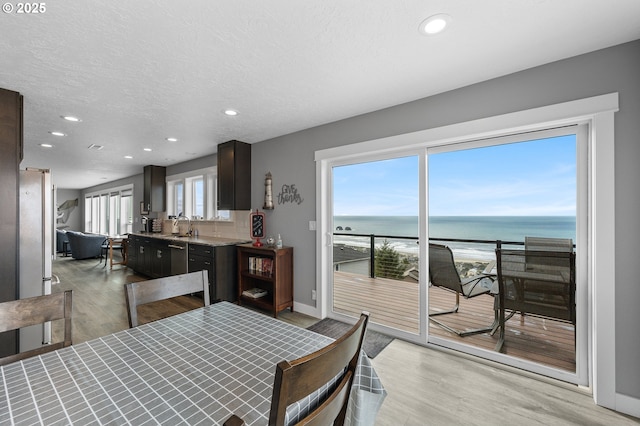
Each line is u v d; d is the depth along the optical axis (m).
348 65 2.05
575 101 1.93
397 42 1.78
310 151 3.49
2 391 0.85
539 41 1.77
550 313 2.18
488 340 2.58
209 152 4.84
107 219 9.62
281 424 0.61
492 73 2.17
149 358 1.06
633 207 1.76
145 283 1.46
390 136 2.80
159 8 1.45
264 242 4.00
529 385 2.06
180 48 1.82
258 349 1.14
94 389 0.86
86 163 5.88
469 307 2.76
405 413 1.79
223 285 3.90
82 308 3.80
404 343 2.73
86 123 3.28
